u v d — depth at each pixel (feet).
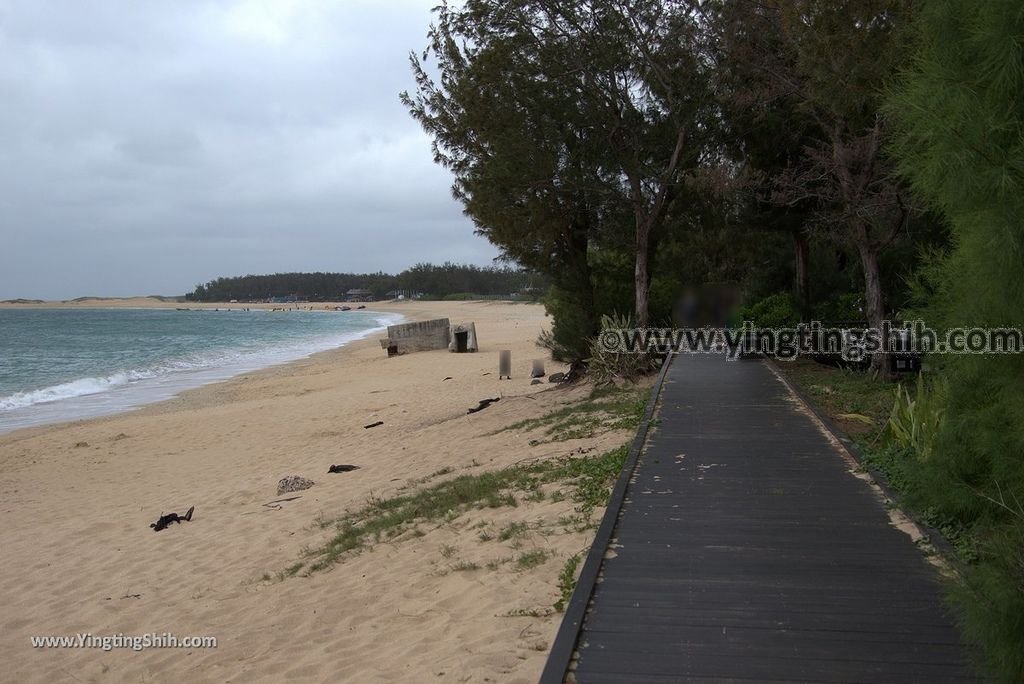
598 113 56.59
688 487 25.05
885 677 13.29
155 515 37.14
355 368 109.70
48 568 30.27
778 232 67.87
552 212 57.36
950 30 12.37
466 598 20.24
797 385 46.11
